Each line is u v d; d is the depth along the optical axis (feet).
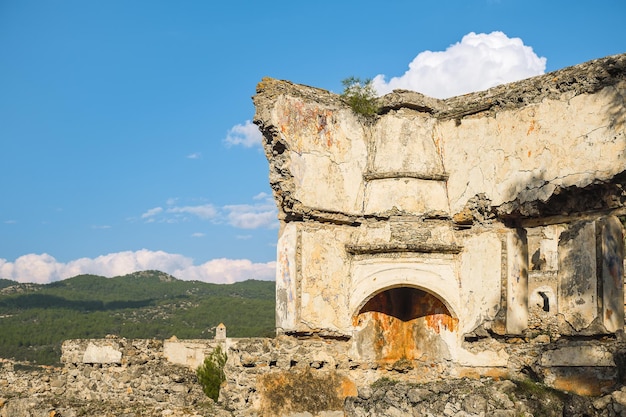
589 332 66.64
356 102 81.71
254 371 72.18
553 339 72.43
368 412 66.90
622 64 66.13
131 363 87.51
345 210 79.61
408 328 81.25
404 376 79.41
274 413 72.18
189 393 82.53
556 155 70.49
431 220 79.15
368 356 78.59
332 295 77.51
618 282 67.62
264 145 77.97
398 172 79.56
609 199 67.67
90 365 90.63
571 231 69.41
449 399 61.11
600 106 67.36
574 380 66.03
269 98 76.28
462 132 79.82
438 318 78.54
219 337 144.56
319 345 76.18
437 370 77.87
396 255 77.41
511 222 75.82
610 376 63.52
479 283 75.77
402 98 80.64
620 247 68.03
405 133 80.69
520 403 59.67
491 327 73.87
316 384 74.84
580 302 67.82
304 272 75.87
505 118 75.51
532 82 73.82
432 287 77.00
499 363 73.36
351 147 81.10
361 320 78.69
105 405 79.51
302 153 77.15
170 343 110.42
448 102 82.23
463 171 79.05
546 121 71.67
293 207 76.07
